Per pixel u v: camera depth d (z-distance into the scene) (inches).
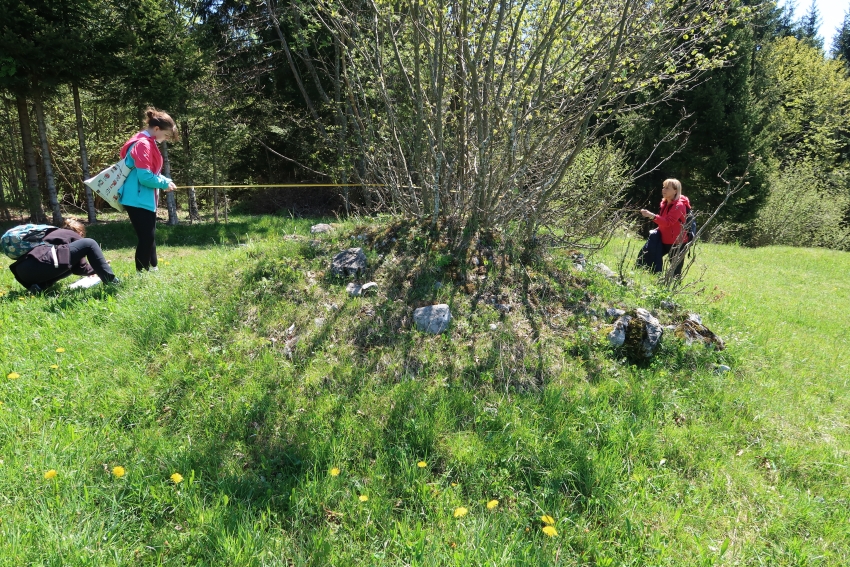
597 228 234.4
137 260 208.7
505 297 174.2
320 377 138.4
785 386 161.9
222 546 89.1
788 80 983.6
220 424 121.8
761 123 685.3
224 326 157.9
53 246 188.1
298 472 109.6
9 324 165.6
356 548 91.6
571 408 131.6
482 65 193.5
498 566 86.8
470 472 110.7
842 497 114.3
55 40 400.8
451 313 164.2
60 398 128.7
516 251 191.0
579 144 175.6
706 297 233.0
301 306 166.1
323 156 565.6
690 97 617.0
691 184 676.7
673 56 211.8
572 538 96.3
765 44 690.8
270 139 601.9
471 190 205.2
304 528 96.0
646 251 246.5
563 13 177.5
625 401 138.6
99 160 705.0
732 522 104.5
